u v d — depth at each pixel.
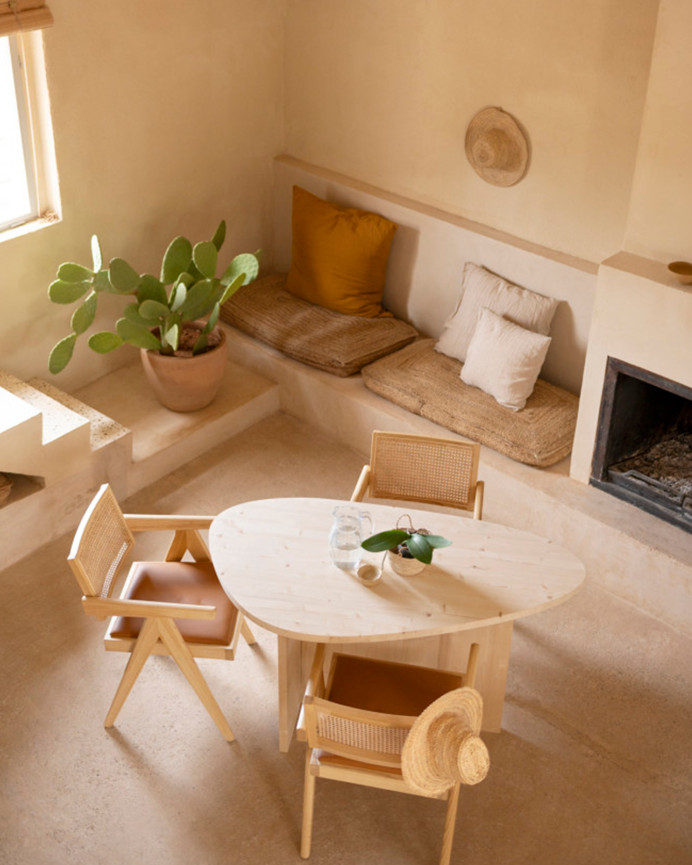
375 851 3.07
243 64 4.73
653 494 3.91
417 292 4.88
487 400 4.39
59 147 4.13
